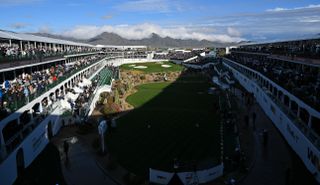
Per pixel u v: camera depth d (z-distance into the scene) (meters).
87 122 39.28
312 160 26.83
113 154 31.31
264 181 25.42
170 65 140.25
